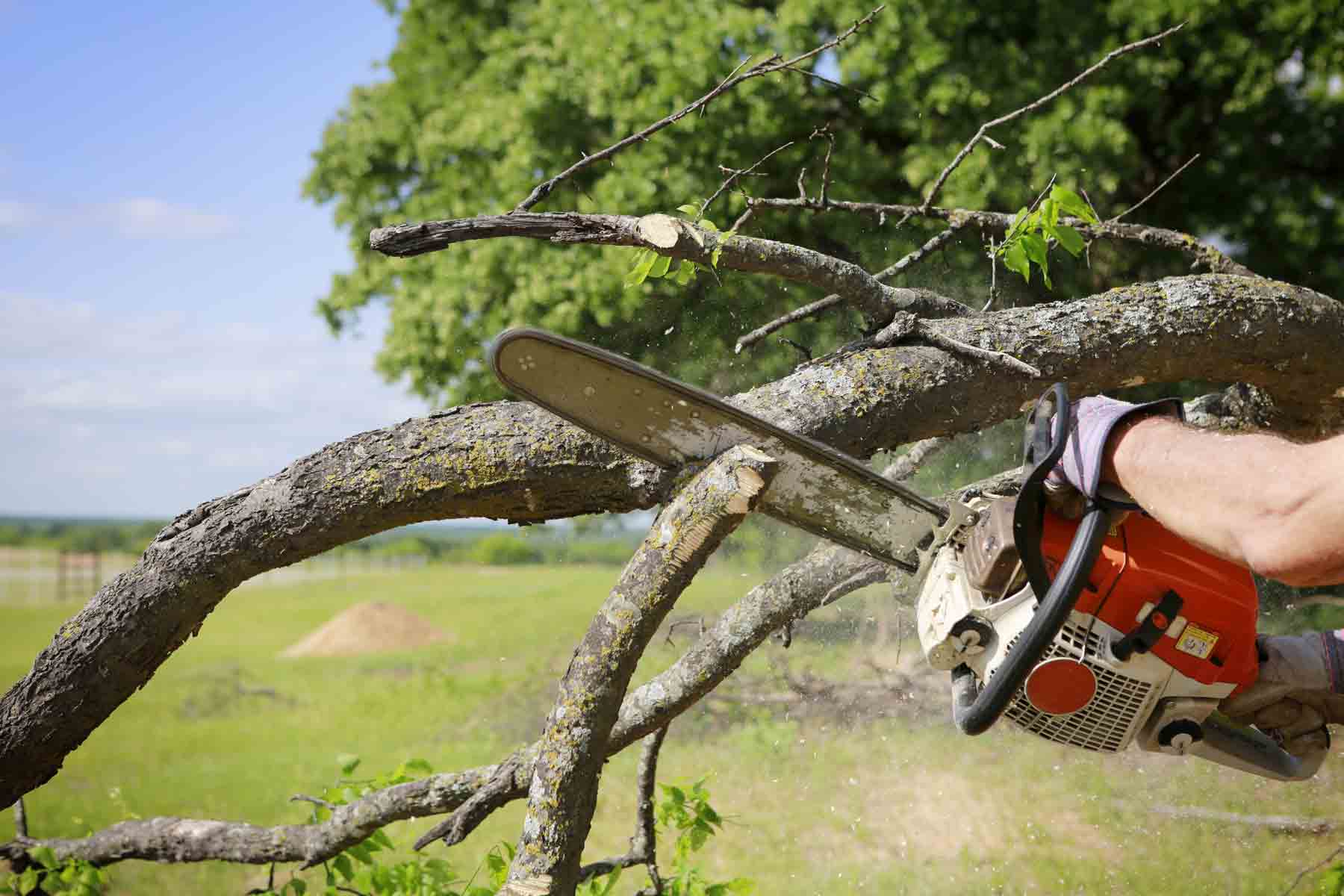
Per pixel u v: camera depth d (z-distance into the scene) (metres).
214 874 5.55
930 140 8.30
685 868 2.83
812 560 2.23
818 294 4.98
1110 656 1.37
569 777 1.47
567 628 17.14
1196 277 2.10
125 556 79.19
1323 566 1.05
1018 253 2.03
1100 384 2.02
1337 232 9.16
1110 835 4.48
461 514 1.91
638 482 1.82
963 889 4.16
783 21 8.14
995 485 2.20
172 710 13.01
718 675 2.30
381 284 10.38
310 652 19.20
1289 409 2.31
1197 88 9.27
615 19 8.68
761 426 1.36
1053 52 8.34
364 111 11.15
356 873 2.89
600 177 8.76
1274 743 1.57
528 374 1.31
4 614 35.41
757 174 2.18
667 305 4.47
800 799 5.44
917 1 8.31
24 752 2.07
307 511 1.91
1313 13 8.27
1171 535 1.41
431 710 10.61
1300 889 3.74
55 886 2.96
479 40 10.80
